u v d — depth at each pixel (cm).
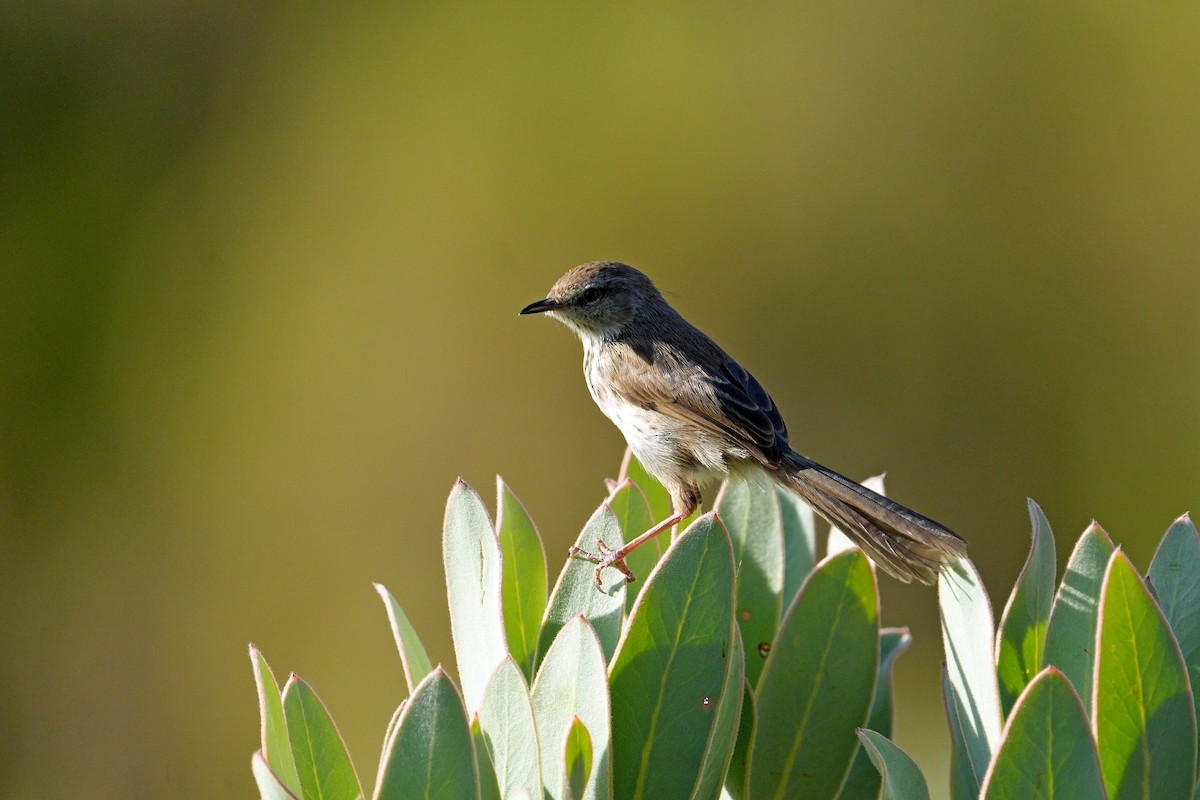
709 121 1559
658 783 336
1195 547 366
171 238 1528
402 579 1409
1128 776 316
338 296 1515
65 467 1436
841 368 1505
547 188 1545
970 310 1498
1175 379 1441
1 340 1470
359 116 1585
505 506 398
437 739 296
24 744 1315
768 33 1583
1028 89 1523
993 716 354
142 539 1417
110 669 1355
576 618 329
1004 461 1462
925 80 1546
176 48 1583
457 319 1508
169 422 1461
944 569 384
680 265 1529
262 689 341
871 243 1523
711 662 336
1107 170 1497
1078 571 357
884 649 449
